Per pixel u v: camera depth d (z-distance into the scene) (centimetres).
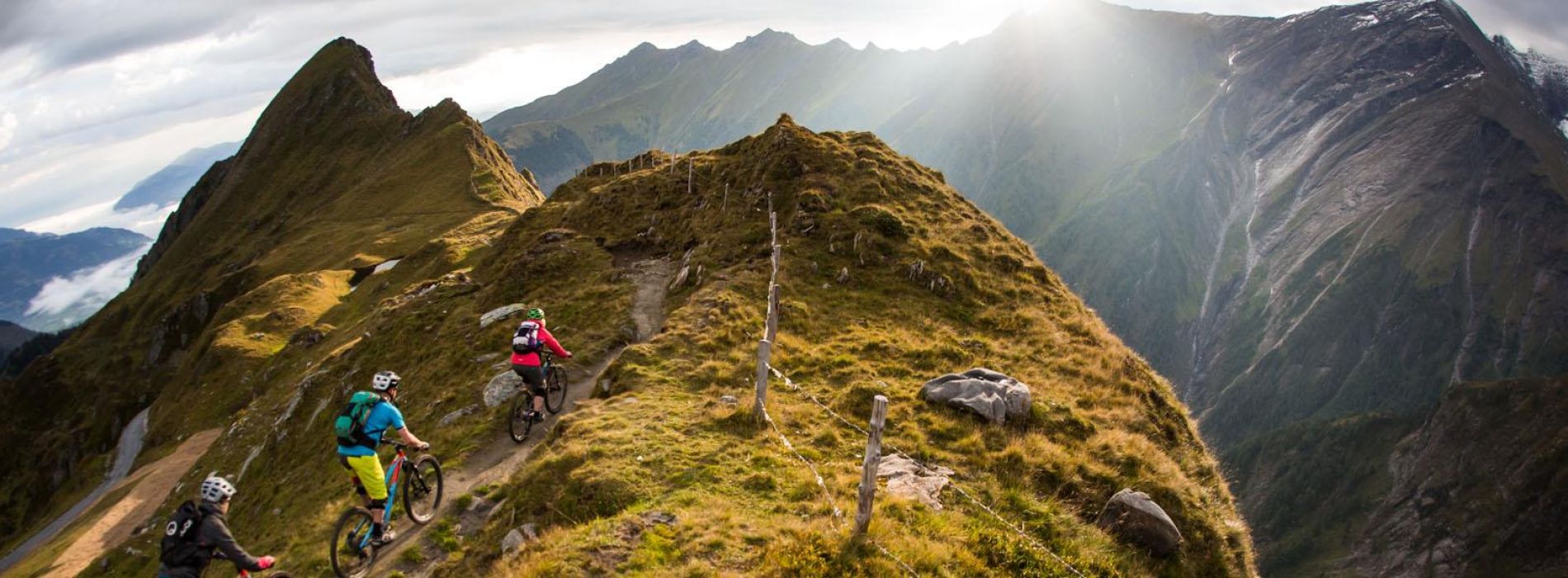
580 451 1733
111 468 10525
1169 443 2212
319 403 4122
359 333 5766
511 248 5262
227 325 10506
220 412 8525
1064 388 2369
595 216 4972
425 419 2672
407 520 1717
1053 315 3095
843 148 4631
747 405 1998
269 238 19212
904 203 4012
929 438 1903
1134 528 1594
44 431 14612
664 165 5656
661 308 3325
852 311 2969
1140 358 2936
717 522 1393
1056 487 1730
